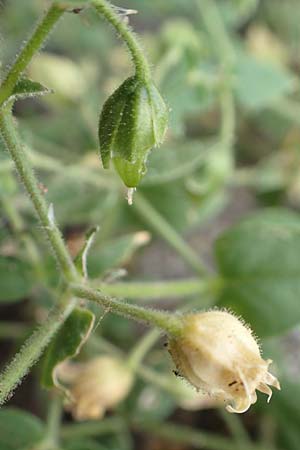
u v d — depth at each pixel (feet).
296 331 0.82
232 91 0.80
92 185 0.73
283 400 0.75
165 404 0.76
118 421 0.75
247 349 0.49
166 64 0.78
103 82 0.92
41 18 0.47
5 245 0.65
